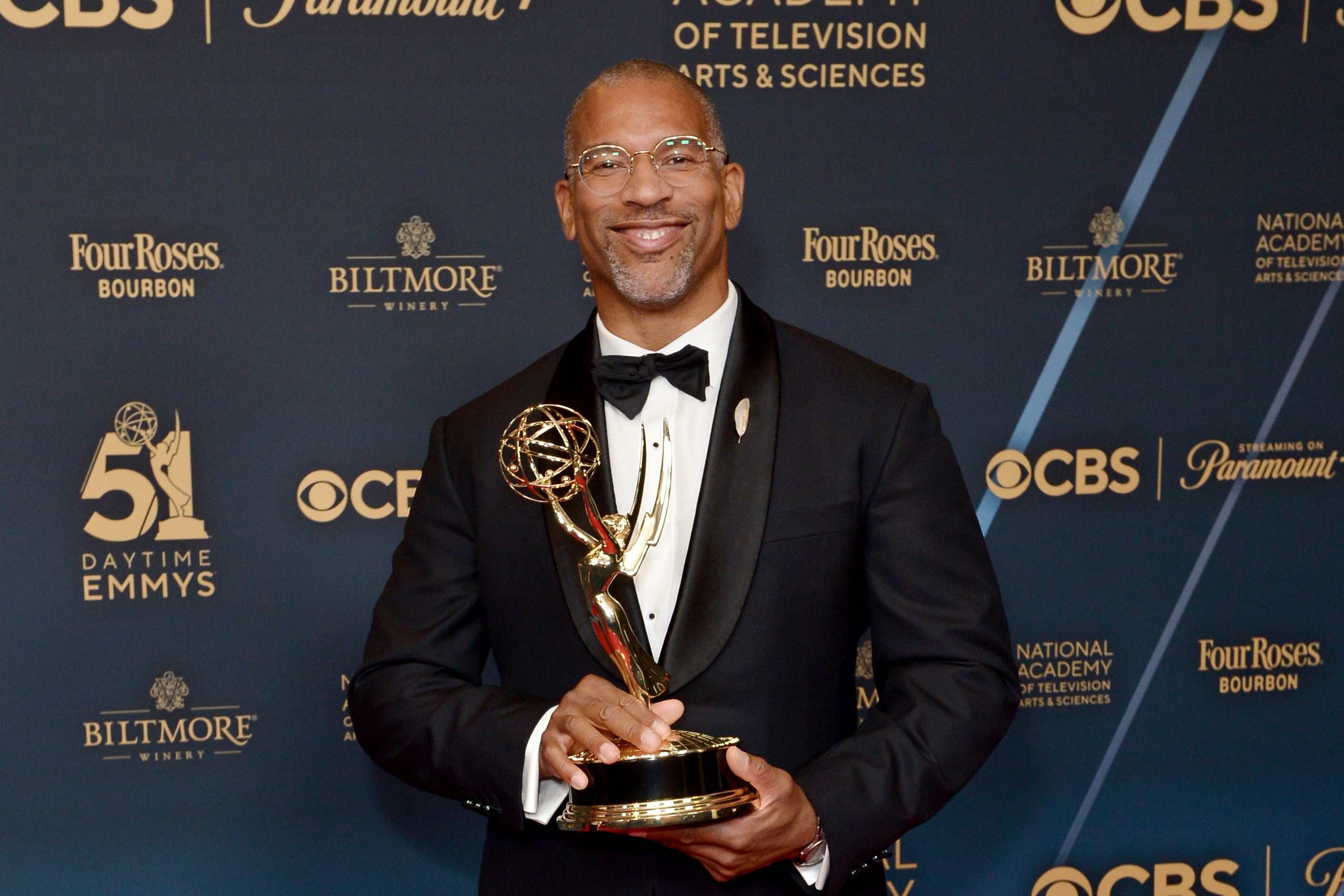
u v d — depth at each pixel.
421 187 2.14
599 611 1.24
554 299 2.18
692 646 1.33
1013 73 2.21
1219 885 2.32
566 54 2.15
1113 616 2.28
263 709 2.19
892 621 1.37
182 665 2.17
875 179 2.21
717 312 1.49
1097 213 2.24
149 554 2.14
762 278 2.21
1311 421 2.28
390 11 2.12
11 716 2.13
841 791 1.25
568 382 1.49
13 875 2.14
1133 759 2.30
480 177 2.15
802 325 2.22
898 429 1.42
